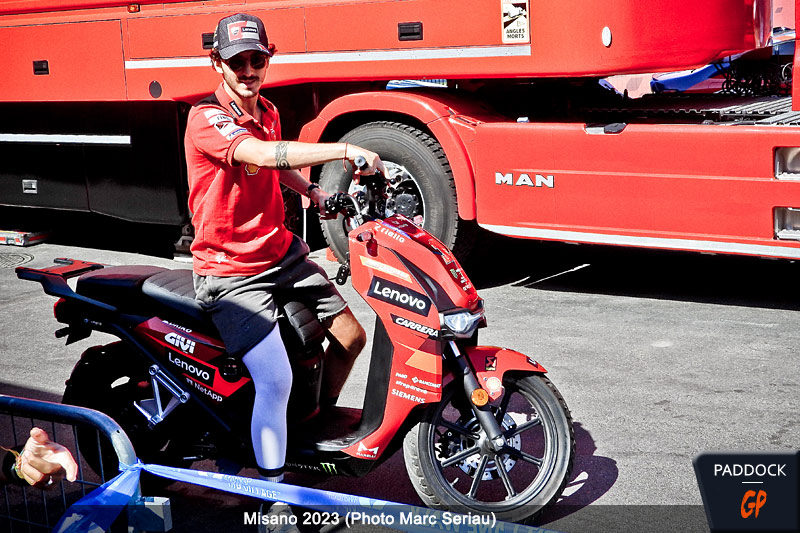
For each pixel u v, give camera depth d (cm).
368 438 364
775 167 574
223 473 390
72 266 425
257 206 360
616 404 487
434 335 345
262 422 362
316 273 385
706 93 758
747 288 675
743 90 730
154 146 775
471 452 369
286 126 769
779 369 522
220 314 363
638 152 609
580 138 625
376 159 333
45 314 686
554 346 571
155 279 394
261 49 345
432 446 363
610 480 411
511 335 593
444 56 652
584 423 467
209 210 356
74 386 410
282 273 371
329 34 686
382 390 362
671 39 612
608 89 750
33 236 898
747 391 495
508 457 375
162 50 744
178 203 781
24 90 820
